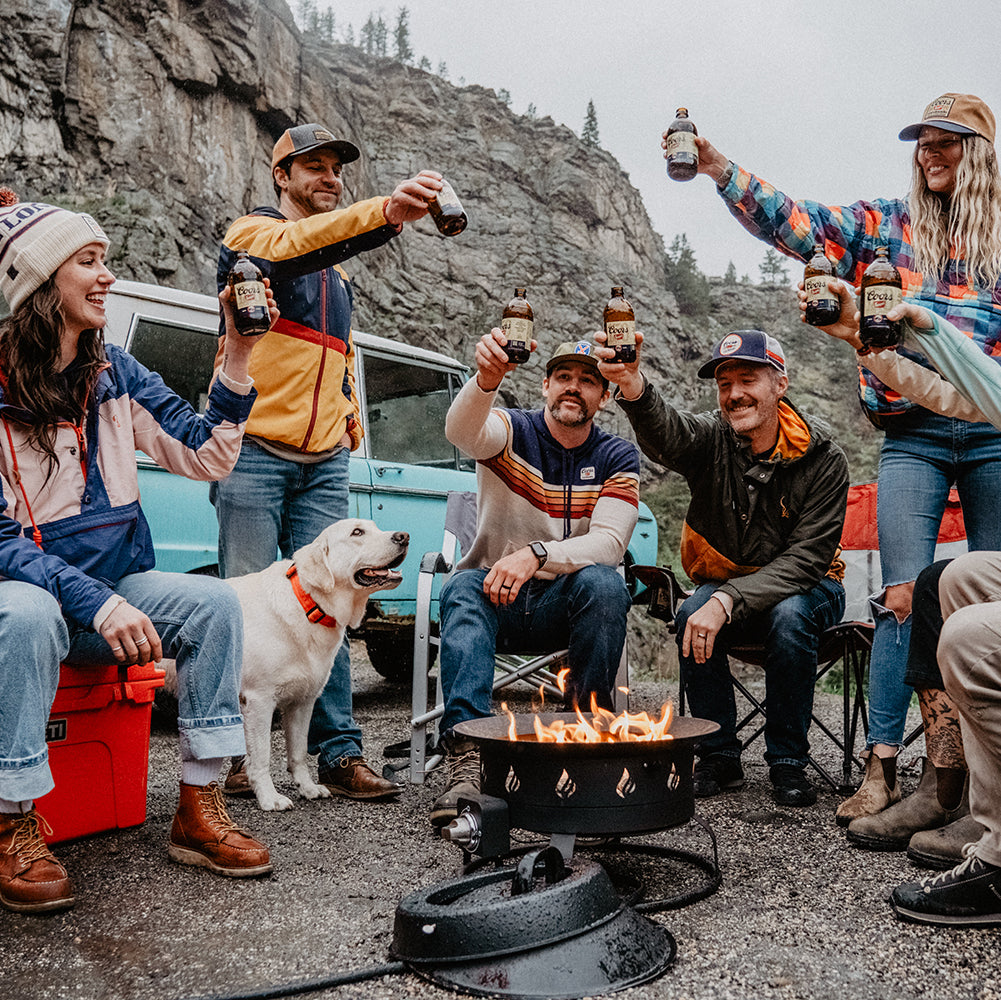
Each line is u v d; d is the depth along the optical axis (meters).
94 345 2.41
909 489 2.88
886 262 2.21
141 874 2.36
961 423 2.81
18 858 2.10
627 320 2.94
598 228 56.34
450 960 1.69
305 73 31.95
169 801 3.14
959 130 2.76
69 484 2.35
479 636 2.95
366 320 33.97
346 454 3.43
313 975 1.76
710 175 3.15
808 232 3.04
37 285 2.27
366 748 4.27
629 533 3.15
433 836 2.73
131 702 2.74
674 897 2.11
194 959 1.84
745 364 3.20
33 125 22.30
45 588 2.15
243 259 2.42
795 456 3.31
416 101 53.78
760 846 2.63
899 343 2.23
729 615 3.13
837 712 5.47
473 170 51.91
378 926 2.01
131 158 24.47
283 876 2.35
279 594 3.12
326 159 3.23
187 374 4.99
